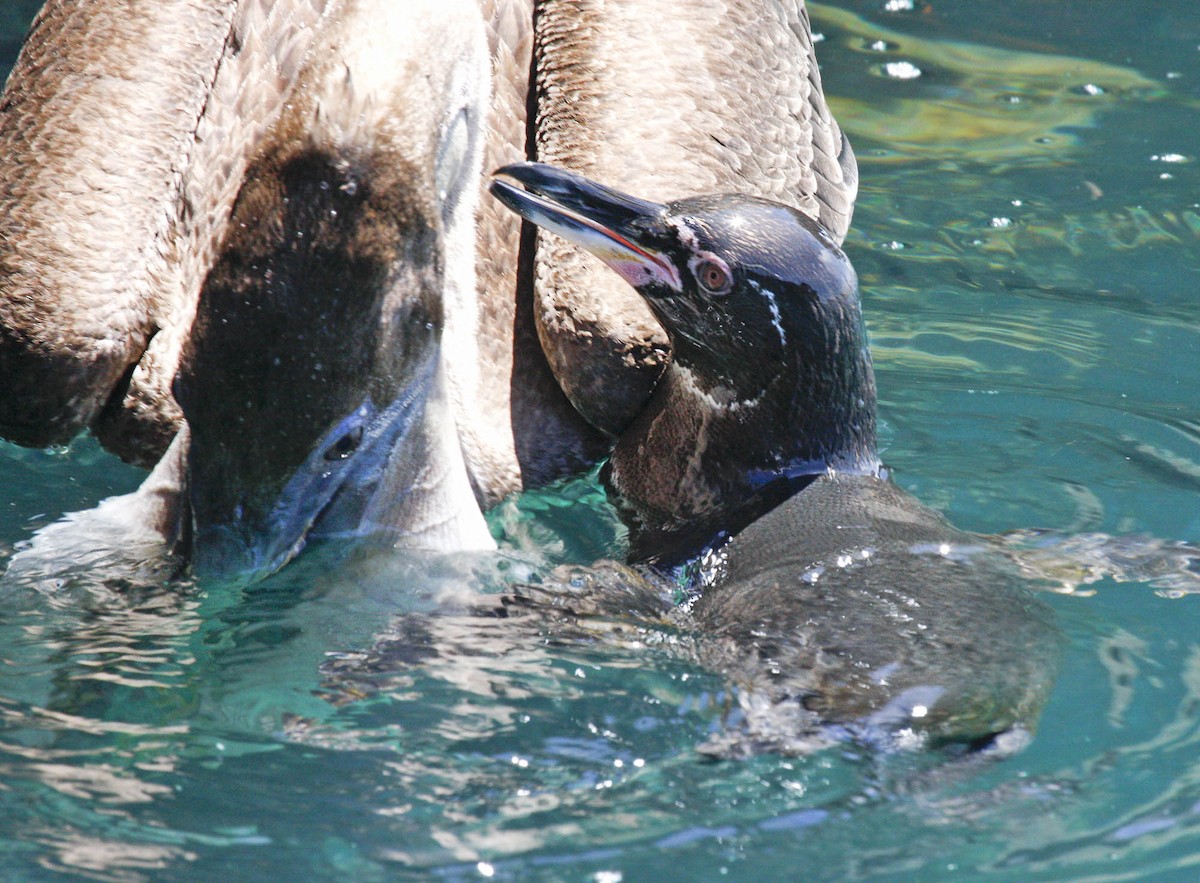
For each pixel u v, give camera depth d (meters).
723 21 28.75
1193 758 17.61
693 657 19.77
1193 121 36.66
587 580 22.09
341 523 21.41
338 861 15.80
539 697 18.83
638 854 15.98
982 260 32.00
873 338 29.20
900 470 25.11
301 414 20.17
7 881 15.34
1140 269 31.61
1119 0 41.84
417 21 20.11
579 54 27.42
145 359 24.28
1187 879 15.66
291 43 24.70
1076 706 18.61
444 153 21.33
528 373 25.45
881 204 33.94
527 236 26.59
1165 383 27.73
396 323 20.53
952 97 37.88
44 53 27.23
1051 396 27.30
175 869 15.62
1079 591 21.05
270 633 20.36
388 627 20.50
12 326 23.80
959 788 16.98
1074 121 36.88
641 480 25.14
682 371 24.83
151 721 18.23
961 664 18.67
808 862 15.90
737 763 17.39
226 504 20.58
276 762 17.45
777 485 24.28
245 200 19.62
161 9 26.88
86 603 20.69
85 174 25.11
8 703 18.47
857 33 40.53
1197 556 21.88
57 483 24.11
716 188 26.06
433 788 17.02
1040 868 15.82
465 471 22.69
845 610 20.03
